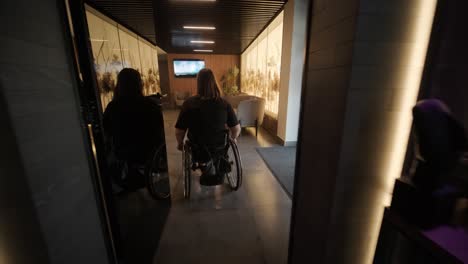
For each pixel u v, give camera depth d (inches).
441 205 23.6
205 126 70.4
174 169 111.2
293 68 134.6
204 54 341.4
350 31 25.3
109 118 41.9
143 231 55.8
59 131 26.0
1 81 18.5
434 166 23.2
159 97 67.9
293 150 138.1
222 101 72.0
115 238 42.6
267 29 185.0
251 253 57.6
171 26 174.1
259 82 224.8
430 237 23.2
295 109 141.6
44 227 23.5
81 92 31.2
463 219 24.5
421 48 27.0
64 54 27.5
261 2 131.9
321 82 32.8
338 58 28.1
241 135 175.6
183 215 73.2
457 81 24.7
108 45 118.2
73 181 28.8
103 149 37.8
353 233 33.5
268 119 187.2
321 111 33.2
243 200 82.1
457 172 24.1
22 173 20.6
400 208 26.8
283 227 67.6
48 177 24.0
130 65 156.9
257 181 97.3
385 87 27.3
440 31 25.4
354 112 27.3
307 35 36.1
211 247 59.6
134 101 50.8
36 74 22.4
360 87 26.5
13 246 20.4
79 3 31.5
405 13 25.3
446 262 21.0
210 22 166.7
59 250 26.2
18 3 20.4
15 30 19.9
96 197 34.9
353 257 35.2
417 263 25.1
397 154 30.6
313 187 37.0
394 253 28.1
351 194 31.1
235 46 277.7
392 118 28.8
